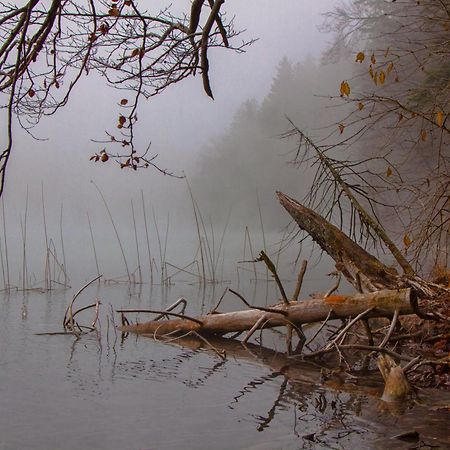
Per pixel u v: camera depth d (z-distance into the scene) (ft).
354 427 18.10
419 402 20.61
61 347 29.66
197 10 17.26
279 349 29.99
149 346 30.17
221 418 19.15
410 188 34.19
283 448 16.44
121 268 74.90
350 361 27.30
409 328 30.22
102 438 17.47
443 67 38.63
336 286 28.73
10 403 20.66
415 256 31.24
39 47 13.55
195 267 76.23
